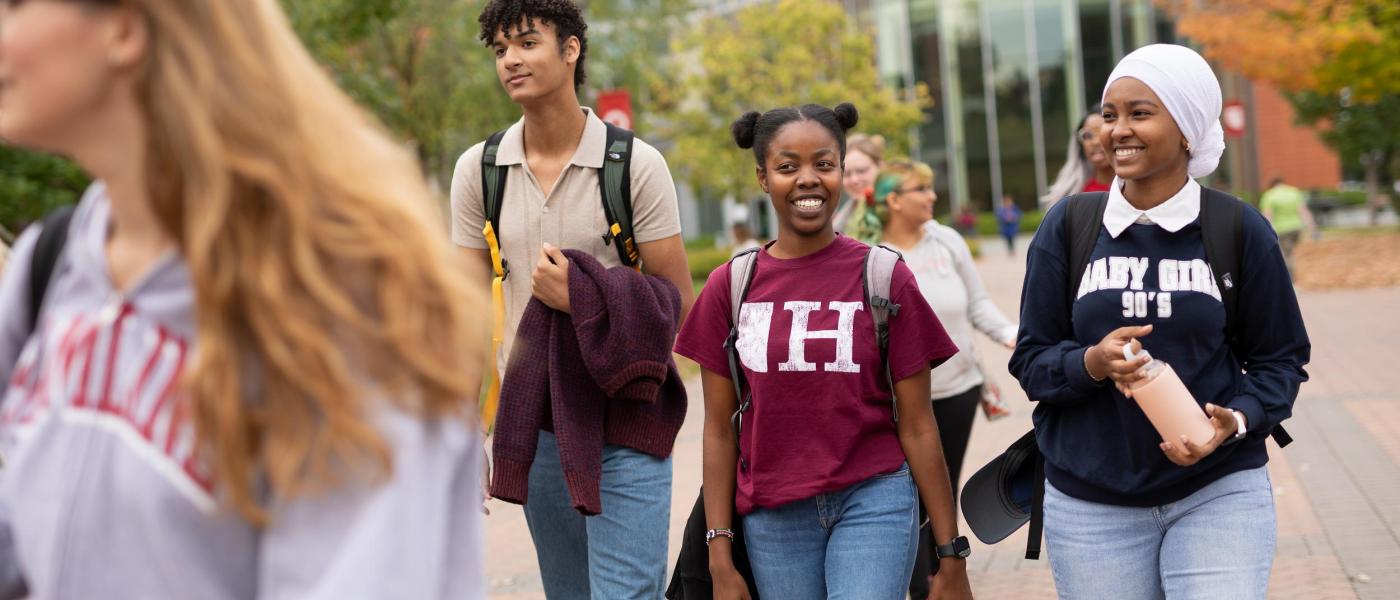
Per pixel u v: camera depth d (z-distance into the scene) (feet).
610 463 13.11
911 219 18.48
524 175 13.43
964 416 18.30
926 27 151.43
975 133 151.43
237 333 4.56
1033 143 150.00
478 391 5.13
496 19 13.08
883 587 11.57
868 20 148.25
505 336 13.75
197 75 4.56
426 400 4.80
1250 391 10.68
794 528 12.05
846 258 12.10
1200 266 10.80
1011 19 149.07
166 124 4.57
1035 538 11.72
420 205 4.91
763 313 12.05
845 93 118.01
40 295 5.36
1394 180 119.44
